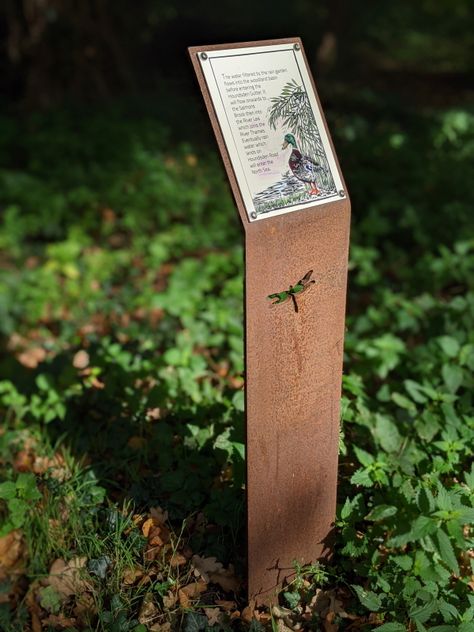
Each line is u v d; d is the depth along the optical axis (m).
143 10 8.80
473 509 1.57
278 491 1.64
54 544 1.85
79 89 7.23
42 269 3.72
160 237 4.06
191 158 5.26
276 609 1.72
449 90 10.59
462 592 1.66
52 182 4.78
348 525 1.75
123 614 1.69
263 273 1.48
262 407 1.55
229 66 1.44
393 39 13.41
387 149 5.14
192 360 2.41
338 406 1.68
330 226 1.55
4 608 1.75
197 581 1.79
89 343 2.96
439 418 2.06
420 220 3.94
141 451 2.12
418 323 2.90
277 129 1.49
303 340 1.57
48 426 2.29
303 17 10.90
